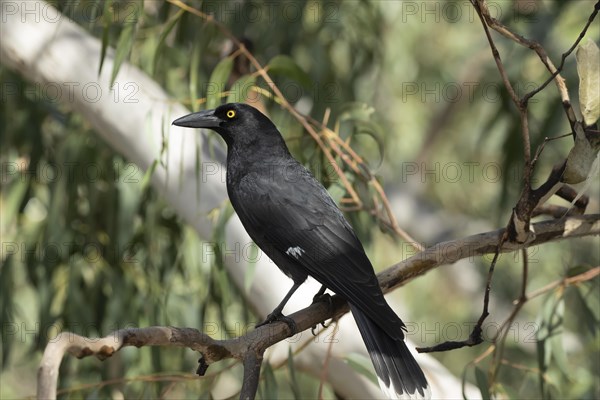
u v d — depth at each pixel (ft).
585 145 20.52
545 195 21.72
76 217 37.73
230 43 37.01
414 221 55.67
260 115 27.45
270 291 30.40
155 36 37.76
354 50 42.93
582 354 44.21
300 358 30.89
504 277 51.96
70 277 36.37
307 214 25.48
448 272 56.80
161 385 35.27
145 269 37.14
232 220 31.42
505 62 39.99
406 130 56.44
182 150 29.58
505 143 40.47
